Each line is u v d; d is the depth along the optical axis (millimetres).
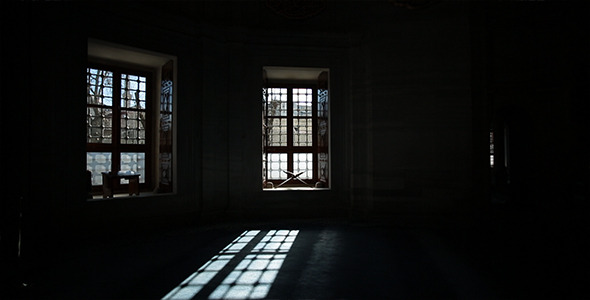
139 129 7582
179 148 7023
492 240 5828
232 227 6887
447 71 7348
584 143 7902
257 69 7773
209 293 3561
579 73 7738
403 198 7355
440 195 7250
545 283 3840
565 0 7488
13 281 3654
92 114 6902
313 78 9008
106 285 3766
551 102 8656
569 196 8188
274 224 7176
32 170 5203
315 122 9164
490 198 7191
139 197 6496
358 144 7750
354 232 6488
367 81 7652
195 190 7238
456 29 7367
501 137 10836
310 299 3404
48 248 5230
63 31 5559
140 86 7617
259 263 4582
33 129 5219
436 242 5707
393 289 3666
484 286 3746
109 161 7125
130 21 6344
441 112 7336
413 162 7359
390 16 7680
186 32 7145
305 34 7758
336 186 7977
